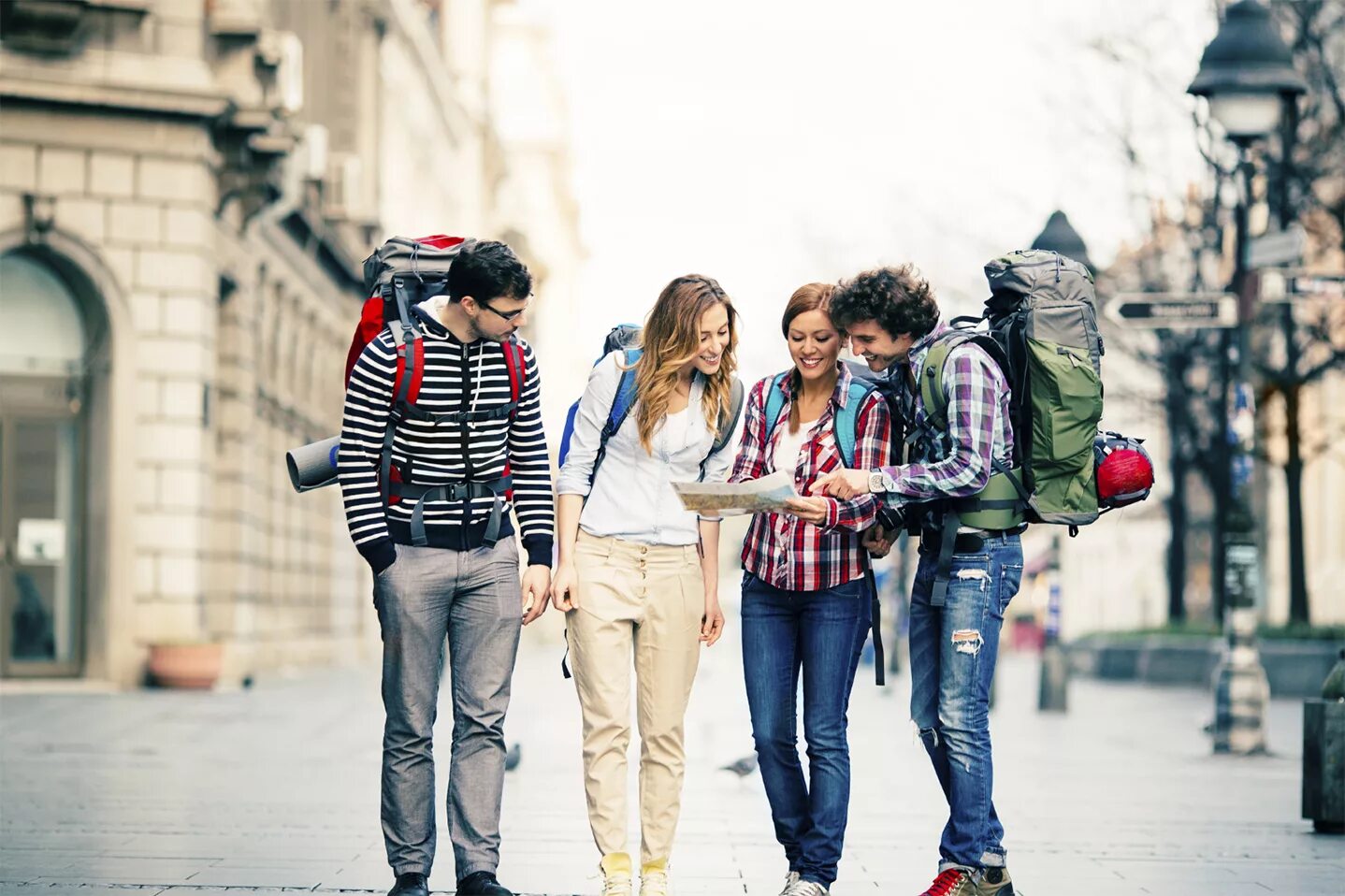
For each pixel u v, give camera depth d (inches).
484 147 2544.3
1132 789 530.3
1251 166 658.2
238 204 1051.9
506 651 290.2
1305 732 424.2
